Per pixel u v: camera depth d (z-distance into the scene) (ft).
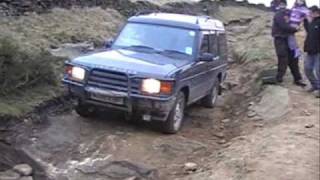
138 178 24.03
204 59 31.83
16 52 31.07
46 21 57.67
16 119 27.99
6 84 29.96
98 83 28.19
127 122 31.04
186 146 28.12
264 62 54.34
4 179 22.21
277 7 37.76
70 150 26.50
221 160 25.52
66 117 30.73
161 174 24.41
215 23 37.42
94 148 26.84
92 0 75.15
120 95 27.63
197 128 32.50
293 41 37.35
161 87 27.32
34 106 29.94
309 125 29.19
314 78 35.35
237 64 61.87
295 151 25.44
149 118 28.58
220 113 37.27
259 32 84.02
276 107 34.01
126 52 30.73
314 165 24.00
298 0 36.19
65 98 32.78
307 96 35.35
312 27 34.35
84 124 30.01
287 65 38.40
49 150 26.20
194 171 24.76
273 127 29.71
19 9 57.11
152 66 28.35
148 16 34.24
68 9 67.21
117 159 25.57
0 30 43.47
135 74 27.53
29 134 27.45
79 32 56.59
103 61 28.68
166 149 27.37
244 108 37.60
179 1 124.57
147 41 32.09
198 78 32.09
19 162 24.39
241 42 80.64
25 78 31.19
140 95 27.45
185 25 32.60
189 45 31.76
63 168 24.53
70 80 28.94
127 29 33.19
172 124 29.40
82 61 28.86
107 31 64.08
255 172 23.25
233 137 30.60
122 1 84.79
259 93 39.86
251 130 30.89
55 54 43.24
